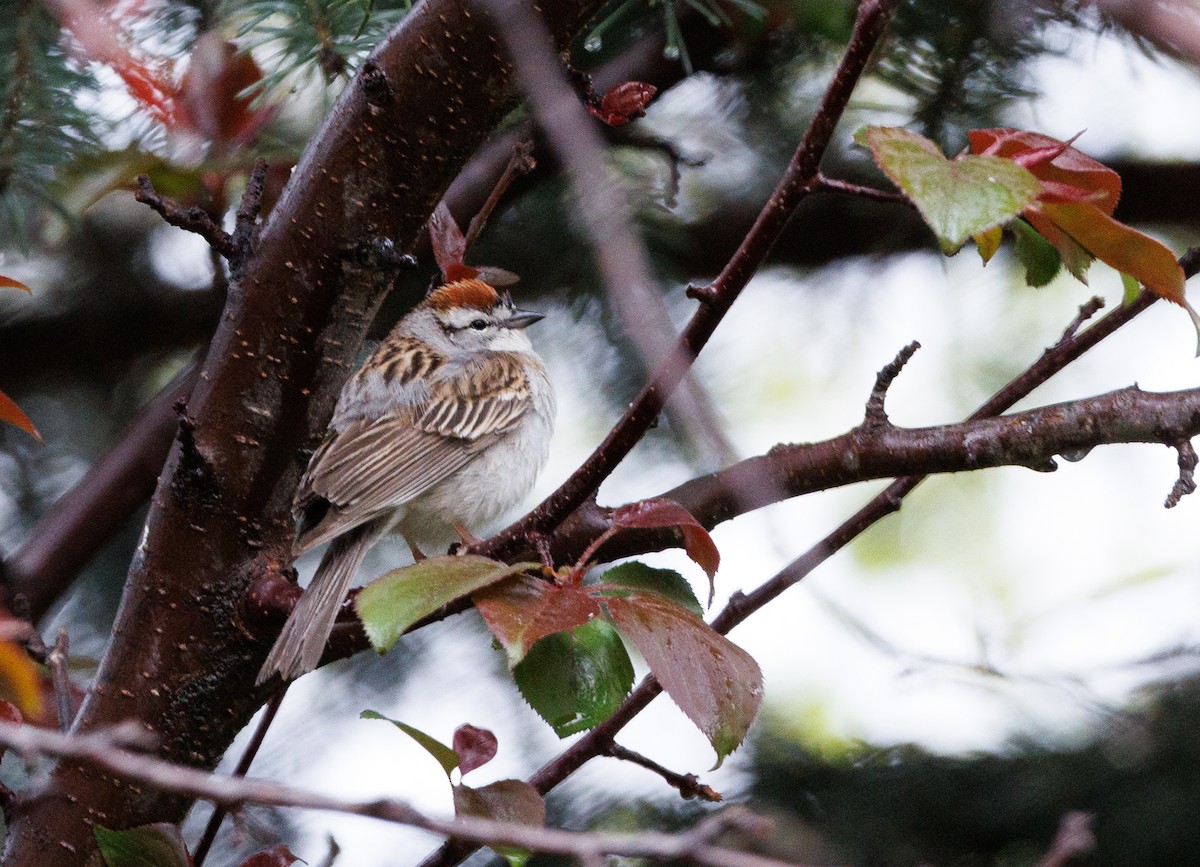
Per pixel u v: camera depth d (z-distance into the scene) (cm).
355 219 650
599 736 652
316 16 714
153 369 1119
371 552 1086
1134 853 874
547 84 410
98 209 1084
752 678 495
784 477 662
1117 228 488
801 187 505
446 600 482
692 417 383
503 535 596
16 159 735
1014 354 1200
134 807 660
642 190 1007
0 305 1086
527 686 535
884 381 660
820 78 1002
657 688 650
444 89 632
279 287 654
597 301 1026
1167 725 906
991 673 922
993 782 913
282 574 684
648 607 504
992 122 958
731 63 973
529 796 527
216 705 678
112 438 1088
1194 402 631
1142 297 682
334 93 783
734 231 1054
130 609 671
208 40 723
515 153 734
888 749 945
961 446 652
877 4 475
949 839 905
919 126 960
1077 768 905
